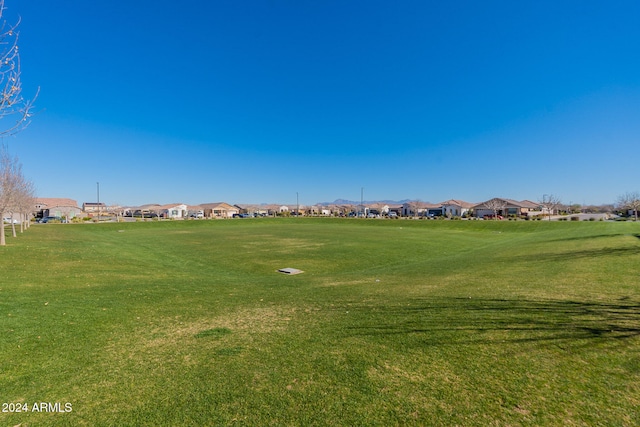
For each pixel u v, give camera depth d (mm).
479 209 94812
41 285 10289
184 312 7328
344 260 20250
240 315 7055
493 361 4160
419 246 27562
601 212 95062
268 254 22797
